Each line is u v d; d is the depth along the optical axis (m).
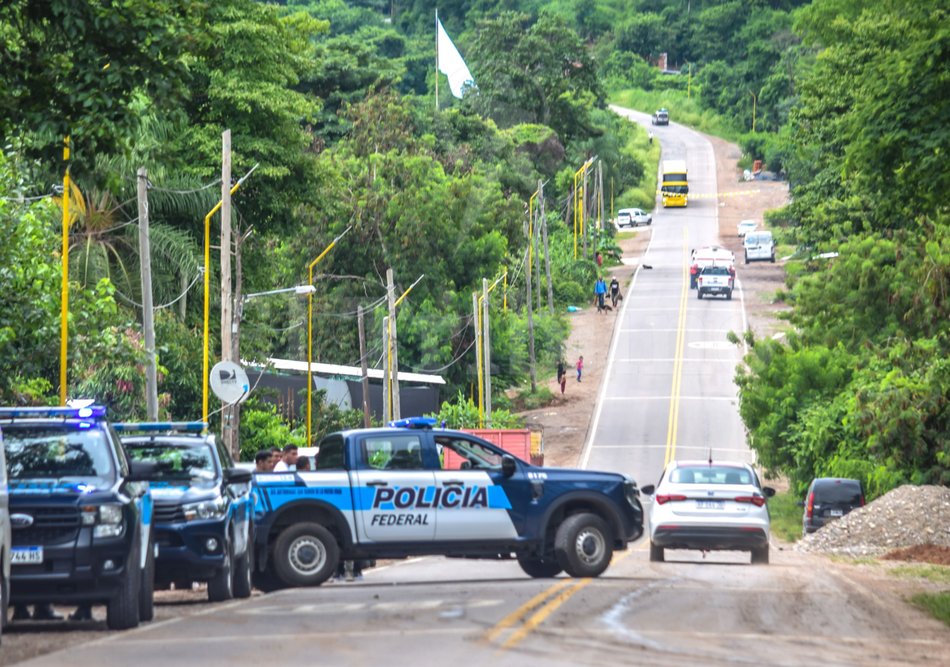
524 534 58.84
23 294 77.69
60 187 105.19
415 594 47.72
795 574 63.06
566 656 31.12
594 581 54.94
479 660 30.27
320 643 33.34
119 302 125.31
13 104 51.69
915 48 63.16
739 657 32.12
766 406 154.50
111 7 50.81
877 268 155.88
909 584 61.09
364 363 154.62
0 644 35.53
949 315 129.88
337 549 56.62
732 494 71.12
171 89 51.69
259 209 149.62
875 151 64.94
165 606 50.72
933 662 33.47
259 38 144.25
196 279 127.12
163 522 48.72
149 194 130.88
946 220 149.75
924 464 123.00
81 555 39.38
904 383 122.25
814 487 119.12
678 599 45.81
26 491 39.78
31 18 50.97
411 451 58.44
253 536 55.44
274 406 148.62
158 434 52.91
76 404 54.09
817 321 160.38
